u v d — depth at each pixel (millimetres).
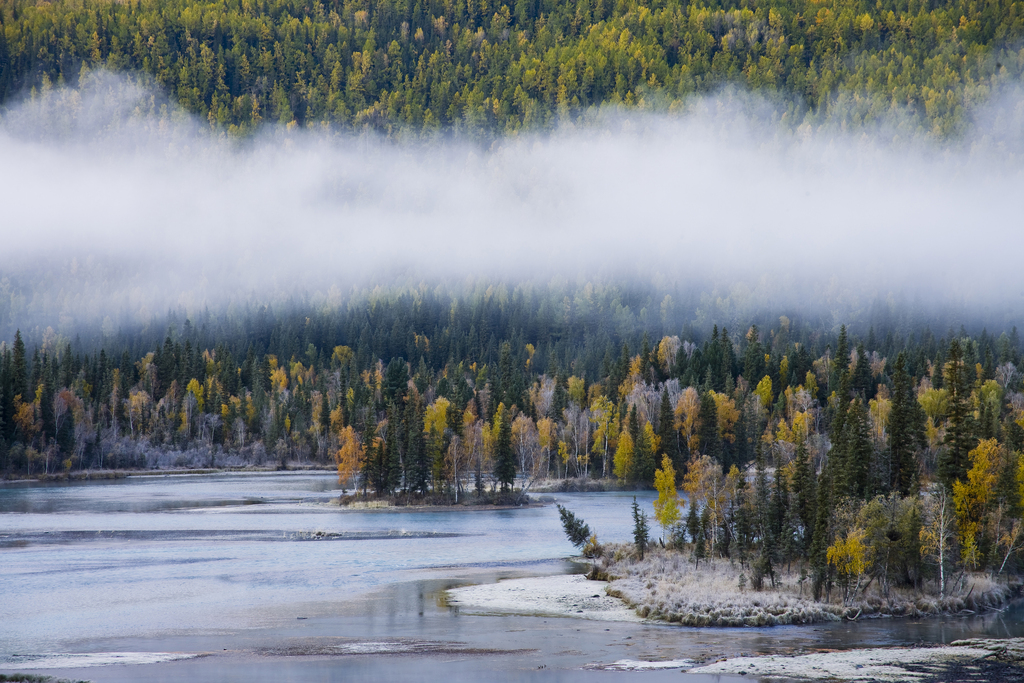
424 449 135375
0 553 82625
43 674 43094
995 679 42625
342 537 95250
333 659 46438
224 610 58625
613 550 79250
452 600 61688
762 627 54031
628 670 44281
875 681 42375
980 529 65500
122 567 75312
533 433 169250
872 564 61531
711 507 75750
